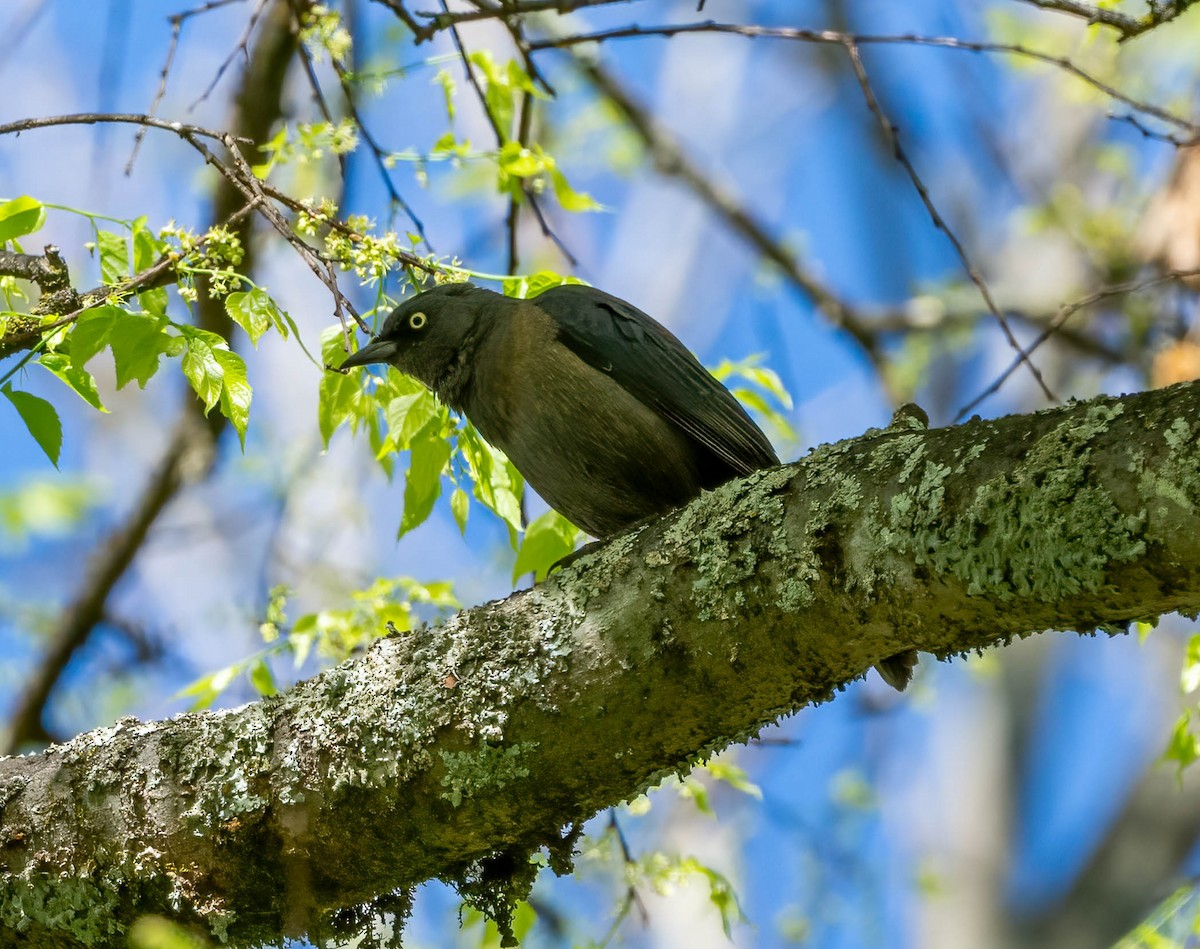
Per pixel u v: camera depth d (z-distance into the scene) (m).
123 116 8.33
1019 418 5.96
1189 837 23.20
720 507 6.77
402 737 7.12
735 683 6.66
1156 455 5.36
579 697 6.86
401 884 7.59
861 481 6.28
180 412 15.95
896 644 6.32
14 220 8.48
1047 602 5.70
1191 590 5.36
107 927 7.69
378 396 9.79
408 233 10.11
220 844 7.44
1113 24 8.98
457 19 10.38
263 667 11.22
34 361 7.89
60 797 7.71
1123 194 20.39
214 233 8.12
